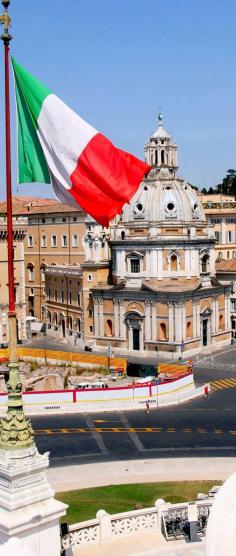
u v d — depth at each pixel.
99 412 74.88
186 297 108.12
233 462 55.56
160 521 33.88
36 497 24.77
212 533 16.69
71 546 31.23
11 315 25.70
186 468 54.16
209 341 115.06
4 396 75.06
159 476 52.16
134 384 78.69
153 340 109.88
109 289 113.75
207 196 185.88
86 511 44.28
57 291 130.75
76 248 136.75
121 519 33.22
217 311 116.81
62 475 52.62
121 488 49.34
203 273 113.88
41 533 24.84
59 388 97.62
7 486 24.62
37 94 26.28
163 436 64.19
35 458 25.11
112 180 26.67
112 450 59.59
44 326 135.75
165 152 115.69
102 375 96.69
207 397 82.12
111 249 117.12
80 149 26.45
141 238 111.94
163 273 110.25
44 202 163.00
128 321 112.44
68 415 73.38
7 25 24.70
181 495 47.56
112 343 114.88
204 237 114.69
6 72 24.98
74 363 102.44
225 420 70.56
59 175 26.73
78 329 124.00
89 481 51.09
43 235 144.00
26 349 107.25
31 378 98.50
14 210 152.38
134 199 113.88
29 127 26.94
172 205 111.56
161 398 77.81
